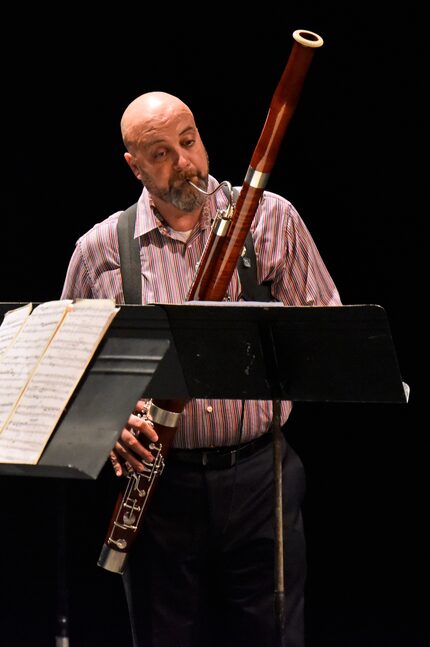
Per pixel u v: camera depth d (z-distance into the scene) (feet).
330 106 39.50
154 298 25.64
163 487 25.08
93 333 19.25
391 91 38.86
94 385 19.03
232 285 25.45
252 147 39.68
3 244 42.88
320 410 44.27
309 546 43.96
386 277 40.93
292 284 25.86
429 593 41.88
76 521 45.47
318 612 41.45
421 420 43.06
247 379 20.24
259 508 25.16
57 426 18.66
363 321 18.42
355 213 40.57
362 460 43.88
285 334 19.20
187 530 25.18
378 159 39.86
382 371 19.03
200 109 39.91
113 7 40.22
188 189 24.57
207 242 23.79
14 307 21.77
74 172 42.22
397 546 43.27
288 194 40.78
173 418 23.72
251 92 39.42
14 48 41.14
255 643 25.39
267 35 38.91
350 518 43.86
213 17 39.32
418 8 37.73
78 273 26.68
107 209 42.27
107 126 41.50
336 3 38.29
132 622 25.59
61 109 41.55
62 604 35.96
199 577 25.41
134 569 25.32
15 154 42.19
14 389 19.47
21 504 46.11
